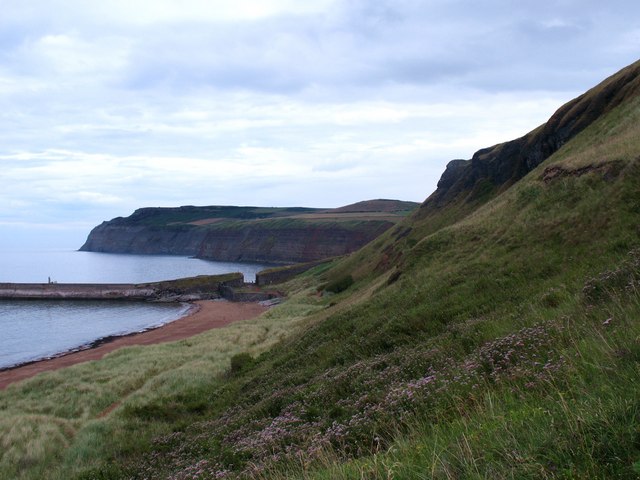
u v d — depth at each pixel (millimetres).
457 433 5020
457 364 8781
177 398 22859
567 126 50000
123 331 66438
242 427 12547
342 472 4918
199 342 41875
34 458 16562
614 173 20016
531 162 56875
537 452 3727
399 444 5359
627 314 6859
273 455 7629
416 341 15289
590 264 14070
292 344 26125
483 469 3859
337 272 85938
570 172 23484
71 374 31141
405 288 23891
